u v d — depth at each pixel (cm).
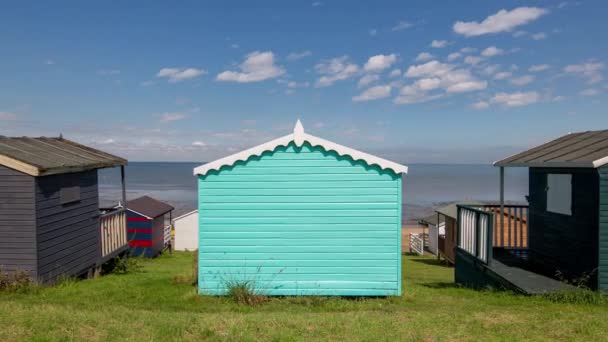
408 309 788
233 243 897
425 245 3197
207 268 898
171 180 15162
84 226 1238
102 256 1357
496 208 1267
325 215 897
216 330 616
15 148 1100
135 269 1520
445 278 1495
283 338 579
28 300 841
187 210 5528
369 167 894
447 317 697
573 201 928
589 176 867
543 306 770
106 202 5988
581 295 806
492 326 643
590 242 859
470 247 1131
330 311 788
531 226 1168
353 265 901
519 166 1020
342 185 895
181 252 2641
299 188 895
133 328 614
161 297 897
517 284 888
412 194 9769
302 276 900
